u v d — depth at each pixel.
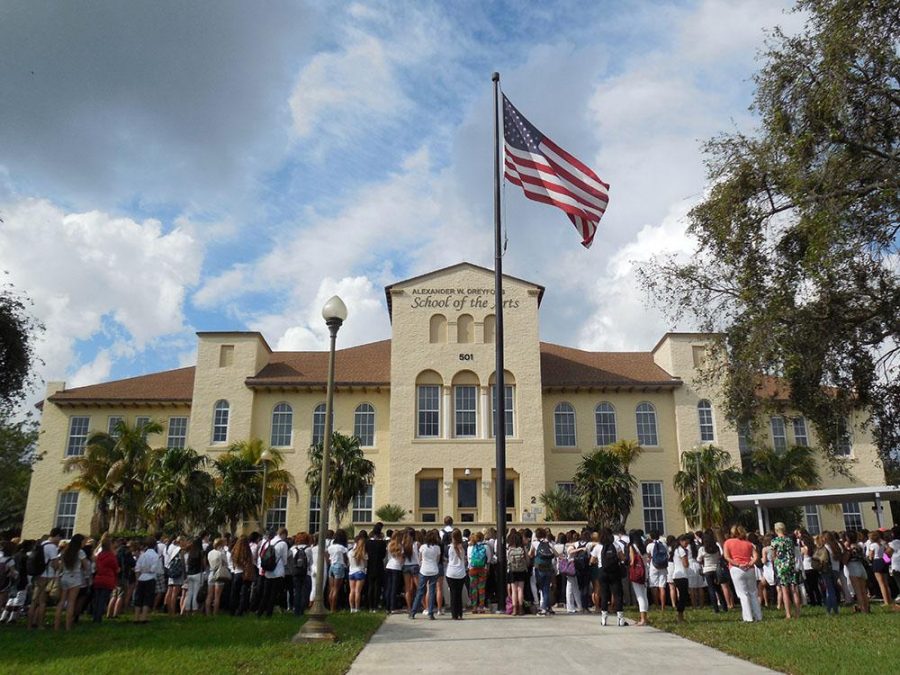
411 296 42.91
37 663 10.84
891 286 16.39
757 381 18.45
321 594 13.55
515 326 42.41
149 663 10.75
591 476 36.47
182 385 46.28
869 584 21.44
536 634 14.18
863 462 42.34
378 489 41.97
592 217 20.78
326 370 45.19
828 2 15.74
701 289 18.98
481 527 31.80
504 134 21.06
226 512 35.81
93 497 38.69
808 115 15.84
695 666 10.92
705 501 37.31
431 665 11.02
